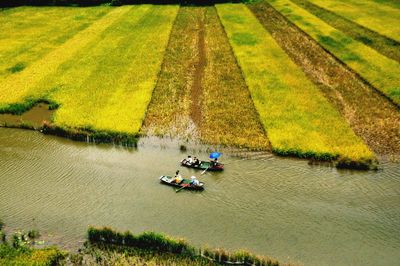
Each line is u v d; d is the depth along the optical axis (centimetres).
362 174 3331
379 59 5416
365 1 8144
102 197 3195
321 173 3350
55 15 8331
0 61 5888
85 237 2811
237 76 5147
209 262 2561
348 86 4797
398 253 2614
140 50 6075
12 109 4481
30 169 3569
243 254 2544
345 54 5631
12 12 8644
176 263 2566
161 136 3941
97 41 6556
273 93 4612
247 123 4097
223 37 6569
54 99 4700
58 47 6388
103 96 4706
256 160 3534
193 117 4259
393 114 4184
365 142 3738
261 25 7050
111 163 3600
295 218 2905
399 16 7056
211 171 3419
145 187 3281
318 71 5228
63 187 3328
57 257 2612
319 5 7969
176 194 3188
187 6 8650
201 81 5069
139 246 2703
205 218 2936
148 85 4931
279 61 5478
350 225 2838
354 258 2581
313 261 2561
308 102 4394
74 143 3928
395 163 3444
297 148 3594
